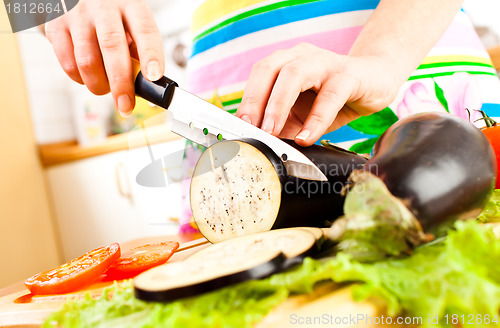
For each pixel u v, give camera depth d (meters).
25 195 1.97
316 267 0.36
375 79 0.72
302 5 0.94
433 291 0.32
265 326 0.32
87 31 0.66
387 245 0.37
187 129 0.63
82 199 2.01
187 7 1.79
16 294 0.61
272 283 0.34
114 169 1.85
